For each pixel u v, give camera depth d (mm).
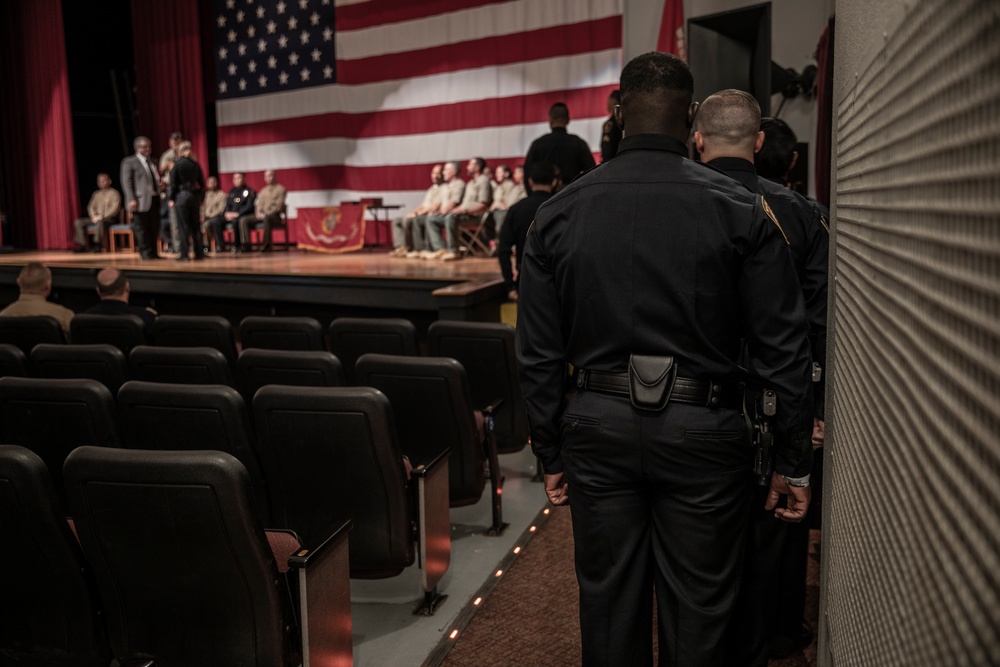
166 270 7762
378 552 2303
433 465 2430
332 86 11023
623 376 1498
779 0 6621
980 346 385
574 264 1514
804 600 2174
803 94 6262
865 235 828
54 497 1675
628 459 1487
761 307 1431
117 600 1743
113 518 1634
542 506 3447
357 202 9852
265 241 10109
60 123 12875
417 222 8695
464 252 8562
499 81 9695
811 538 2971
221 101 11984
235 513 1572
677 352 1461
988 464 369
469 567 2834
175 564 1658
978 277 389
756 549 1851
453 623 2406
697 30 3770
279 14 11328
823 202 5105
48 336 4184
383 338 3602
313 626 1808
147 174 9070
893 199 645
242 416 2230
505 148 9758
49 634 1816
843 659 903
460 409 2705
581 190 1541
